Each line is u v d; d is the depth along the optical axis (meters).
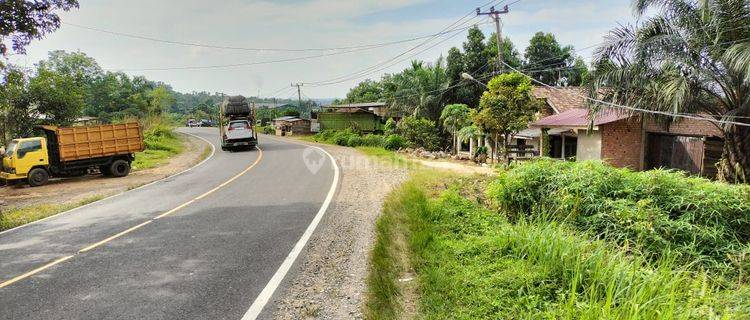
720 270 6.02
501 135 20.48
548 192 8.27
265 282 5.71
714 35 10.94
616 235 6.92
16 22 12.26
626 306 4.09
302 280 5.72
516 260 5.87
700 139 15.55
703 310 4.25
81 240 8.15
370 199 10.79
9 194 16.39
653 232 6.55
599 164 8.69
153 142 33.00
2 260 7.11
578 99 23.64
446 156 22.98
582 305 4.30
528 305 4.59
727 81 11.21
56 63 69.38
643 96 12.25
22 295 5.57
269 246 7.24
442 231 7.50
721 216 6.75
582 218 7.43
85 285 5.82
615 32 12.32
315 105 106.12
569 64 37.28
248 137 29.05
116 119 56.47
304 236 7.74
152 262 6.66
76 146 19.17
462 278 5.35
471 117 20.16
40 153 18.23
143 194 13.60
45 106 28.98
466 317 4.45
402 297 5.01
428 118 31.89
